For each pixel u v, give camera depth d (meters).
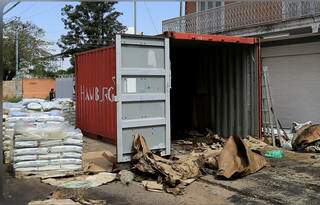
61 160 8.11
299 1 15.27
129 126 8.68
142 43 8.88
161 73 9.17
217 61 12.39
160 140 9.18
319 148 10.27
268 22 16.12
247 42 11.20
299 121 13.57
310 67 13.17
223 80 12.22
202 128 12.91
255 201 6.68
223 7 18.25
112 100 10.69
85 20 43.00
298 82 13.55
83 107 12.72
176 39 9.84
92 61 11.89
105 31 43.09
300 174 8.16
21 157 7.96
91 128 12.14
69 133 8.16
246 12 17.33
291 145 10.85
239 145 8.39
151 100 9.03
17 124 8.45
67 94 33.38
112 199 6.79
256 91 11.45
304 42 13.29
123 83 8.65
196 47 12.16
